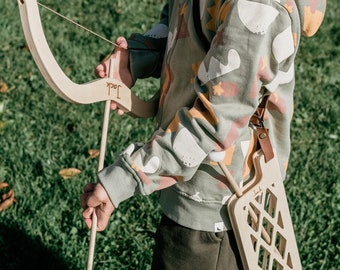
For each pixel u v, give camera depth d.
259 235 2.08
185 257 2.12
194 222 2.08
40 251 3.24
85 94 2.06
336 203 3.66
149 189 1.90
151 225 3.44
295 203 3.61
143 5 5.96
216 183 2.04
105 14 5.73
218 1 1.88
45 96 4.43
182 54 2.01
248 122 1.89
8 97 4.41
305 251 3.33
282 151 2.18
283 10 1.81
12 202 3.47
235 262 2.18
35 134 4.04
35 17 1.87
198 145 1.86
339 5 6.30
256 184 2.05
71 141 3.99
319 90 4.84
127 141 4.02
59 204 3.50
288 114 2.09
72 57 4.94
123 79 2.25
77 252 3.23
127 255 3.27
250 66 1.80
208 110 1.84
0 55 4.93
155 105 2.29
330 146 4.16
